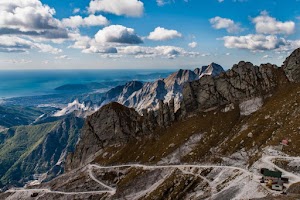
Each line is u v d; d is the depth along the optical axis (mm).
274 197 151500
